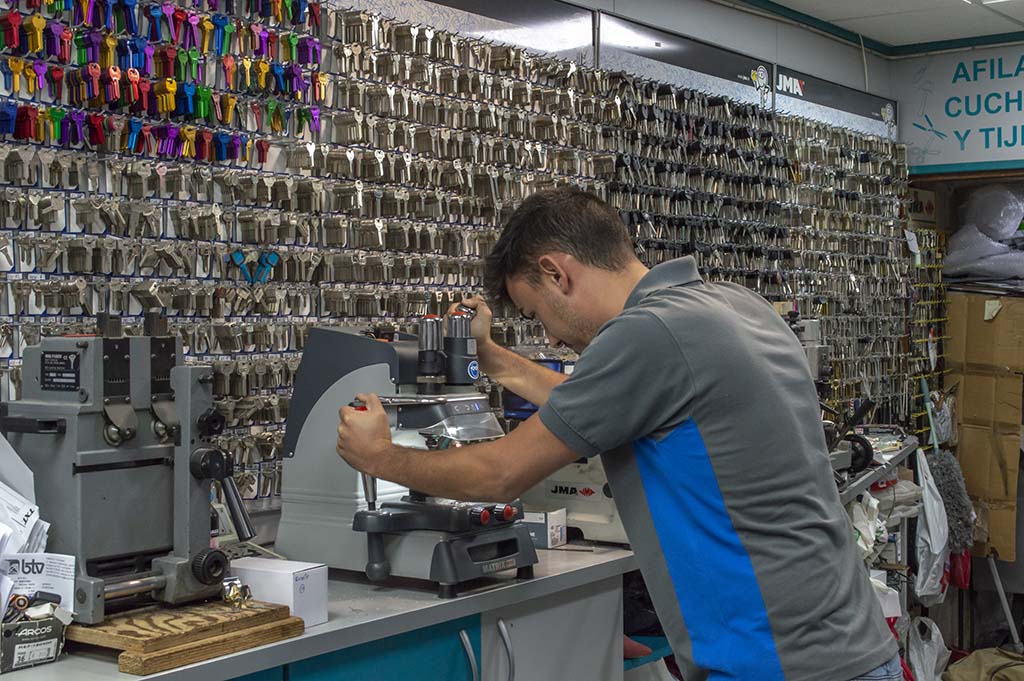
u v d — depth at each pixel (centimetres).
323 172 321
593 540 311
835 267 589
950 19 594
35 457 208
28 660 188
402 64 343
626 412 179
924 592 526
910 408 638
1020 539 646
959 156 653
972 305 656
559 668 277
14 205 250
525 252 204
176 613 204
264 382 301
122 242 270
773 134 536
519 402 321
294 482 267
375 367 254
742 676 176
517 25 395
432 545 240
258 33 301
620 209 436
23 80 253
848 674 173
